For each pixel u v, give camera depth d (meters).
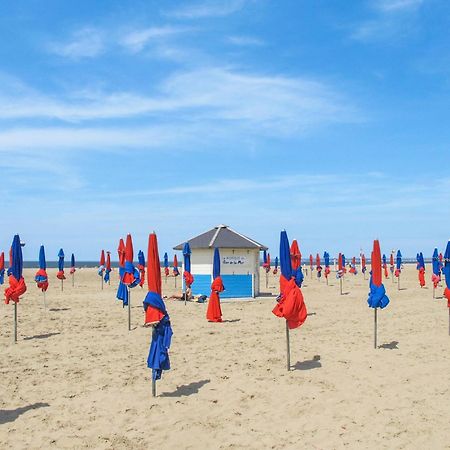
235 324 18.47
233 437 7.29
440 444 6.91
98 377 10.62
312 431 7.46
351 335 15.71
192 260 29.70
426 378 10.33
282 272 11.23
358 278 54.75
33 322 18.55
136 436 7.34
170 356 12.69
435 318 19.64
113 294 31.97
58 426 7.74
